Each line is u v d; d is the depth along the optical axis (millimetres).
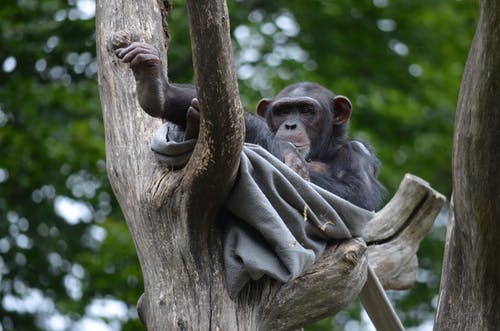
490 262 8367
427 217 11883
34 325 22094
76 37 22547
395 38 26562
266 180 8195
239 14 24234
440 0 26375
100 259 20844
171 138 8469
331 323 22750
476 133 8008
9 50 22531
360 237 8859
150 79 7992
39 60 22984
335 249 8625
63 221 23141
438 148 24906
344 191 10977
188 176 7863
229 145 7582
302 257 8016
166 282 8031
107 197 22953
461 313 8641
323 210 8477
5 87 22531
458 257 8719
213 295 7945
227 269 8047
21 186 22297
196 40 7273
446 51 26281
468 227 8359
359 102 24578
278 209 8281
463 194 8258
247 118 9148
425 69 25516
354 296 8711
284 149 9562
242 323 7984
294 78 23734
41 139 22062
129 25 9742
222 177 7758
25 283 22750
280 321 8359
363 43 26188
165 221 8148
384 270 11648
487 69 7832
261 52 24281
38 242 22734
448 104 25188
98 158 21797
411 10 26141
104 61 9562
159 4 10148
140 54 7926
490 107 7898
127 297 20828
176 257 8047
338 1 25688
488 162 8023
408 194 11828
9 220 22938
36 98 22000
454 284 8734
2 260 22828
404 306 26000
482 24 7789
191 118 7809
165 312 7938
